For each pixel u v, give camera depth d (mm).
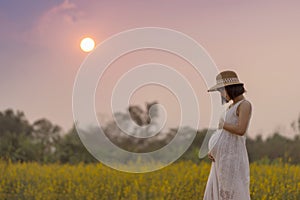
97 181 8680
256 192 7590
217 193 5543
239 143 5484
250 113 5457
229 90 5508
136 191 8094
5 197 8180
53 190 8250
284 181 8188
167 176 8844
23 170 9516
